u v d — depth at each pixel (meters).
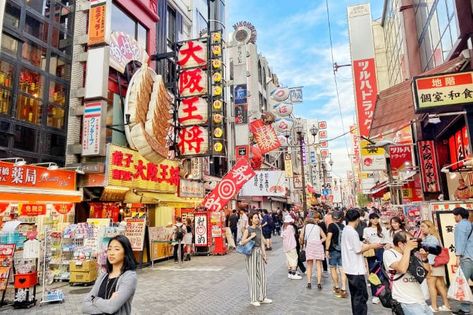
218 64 17.00
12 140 10.81
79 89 13.24
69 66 13.50
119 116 14.46
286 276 10.41
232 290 8.62
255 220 7.56
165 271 11.56
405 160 16.39
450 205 8.14
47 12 12.70
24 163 9.80
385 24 26.41
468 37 9.20
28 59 11.70
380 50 27.97
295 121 48.16
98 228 10.18
